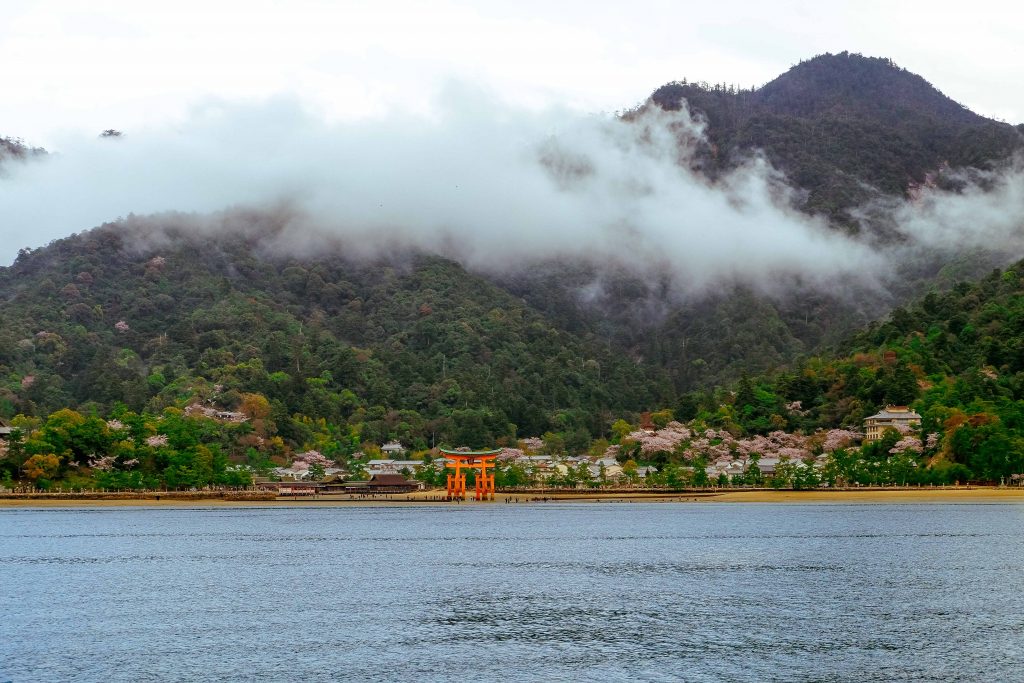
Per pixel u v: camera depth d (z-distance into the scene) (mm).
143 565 161000
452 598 131000
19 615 120750
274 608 124688
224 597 132250
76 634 110625
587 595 132625
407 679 93062
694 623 114875
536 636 108938
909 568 153750
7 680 93438
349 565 160625
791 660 98688
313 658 100188
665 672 94875
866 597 130000
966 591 133875
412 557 170000
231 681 92750
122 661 99375
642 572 151875
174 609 124188
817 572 150500
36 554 174750
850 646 103938
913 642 105625
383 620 117312
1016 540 187125
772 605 125000
